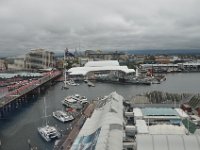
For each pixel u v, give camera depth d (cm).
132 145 8338
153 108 12300
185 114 11369
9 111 15150
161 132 9238
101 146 7306
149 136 7281
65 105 16188
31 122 12762
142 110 11906
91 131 9462
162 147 6944
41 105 16600
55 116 13175
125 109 12862
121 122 9488
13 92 17762
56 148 8919
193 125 9894
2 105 14100
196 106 13562
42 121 12812
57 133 10462
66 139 9488
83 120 11612
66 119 12400
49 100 18300
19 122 12825
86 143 8288
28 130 11544
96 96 19888
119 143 7812
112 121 9262
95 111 12025
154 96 16350
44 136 10325
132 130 9606
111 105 11544
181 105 13500
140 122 10225
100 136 8056
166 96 16375
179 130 9312
